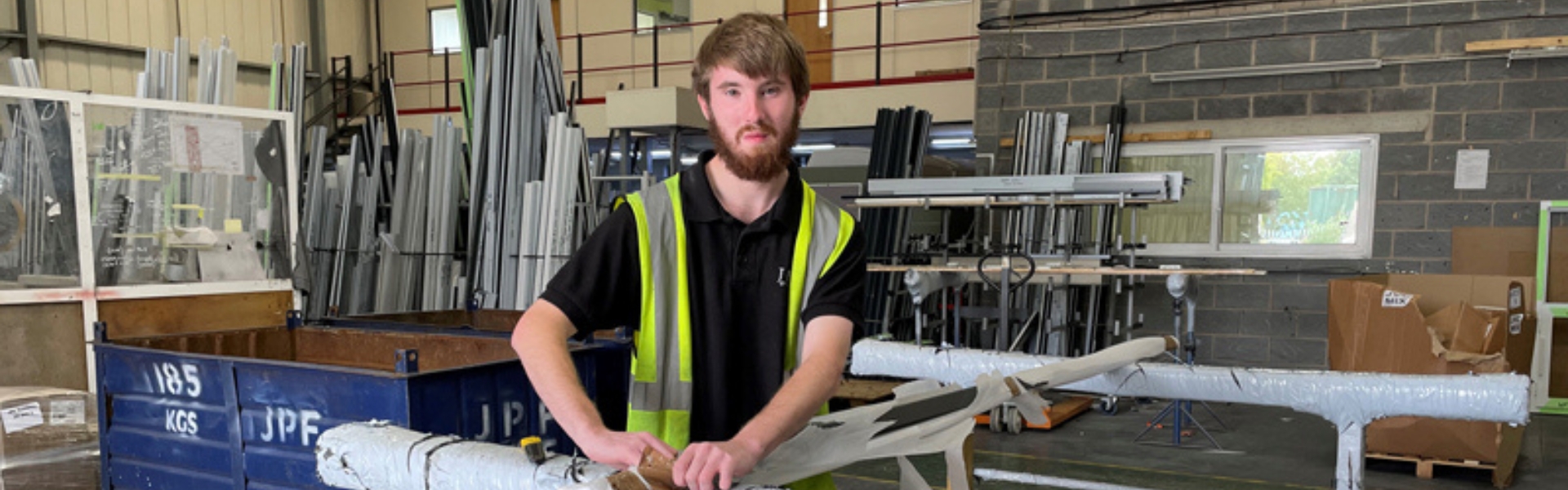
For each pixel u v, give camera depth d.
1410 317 3.90
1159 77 6.20
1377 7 5.73
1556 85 5.41
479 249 5.18
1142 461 4.38
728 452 0.88
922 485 1.26
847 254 1.19
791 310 1.17
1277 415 5.37
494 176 5.11
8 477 2.59
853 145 9.44
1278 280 6.10
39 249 3.23
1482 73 5.56
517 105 5.12
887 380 5.57
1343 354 4.18
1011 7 6.31
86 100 3.32
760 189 1.15
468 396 2.09
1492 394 1.72
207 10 10.48
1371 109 5.80
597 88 10.88
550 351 1.03
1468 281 4.42
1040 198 4.89
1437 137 5.68
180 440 2.32
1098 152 6.37
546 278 4.82
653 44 10.58
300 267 4.06
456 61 11.79
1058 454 4.51
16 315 3.16
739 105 1.05
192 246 3.58
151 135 3.48
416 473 1.18
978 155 6.66
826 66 9.69
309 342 3.14
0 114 3.16
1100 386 2.16
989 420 5.11
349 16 12.00
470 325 3.78
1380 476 4.10
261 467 2.16
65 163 3.28
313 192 5.92
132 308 3.44
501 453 1.16
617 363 2.56
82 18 9.44
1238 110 6.10
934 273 4.60
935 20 9.21
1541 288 5.26
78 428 2.73
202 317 3.62
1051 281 5.57
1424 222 5.74
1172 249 6.38
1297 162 6.05
